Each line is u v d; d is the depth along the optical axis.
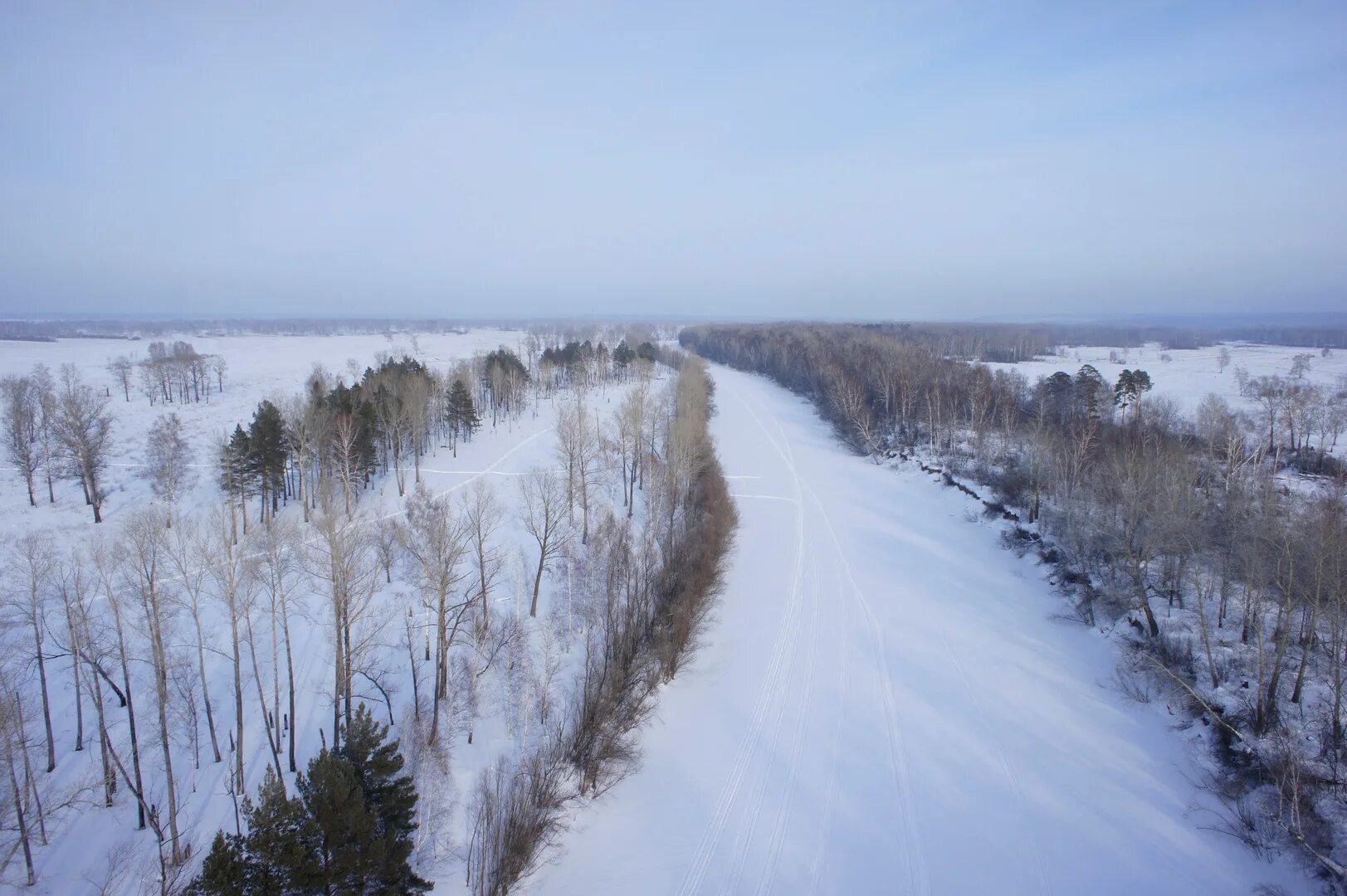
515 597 49.44
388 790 25.00
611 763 36.34
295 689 39.44
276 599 43.84
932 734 39.81
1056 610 51.66
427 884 25.47
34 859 28.53
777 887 30.20
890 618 52.81
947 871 30.88
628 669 41.00
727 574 59.31
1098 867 30.78
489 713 38.56
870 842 32.53
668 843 32.53
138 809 31.05
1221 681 38.09
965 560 62.09
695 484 70.50
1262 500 46.50
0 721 26.20
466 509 50.78
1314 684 36.59
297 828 21.34
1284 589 36.25
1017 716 40.91
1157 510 45.75
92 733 35.00
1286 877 29.11
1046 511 61.31
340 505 61.00
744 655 48.19
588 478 70.31
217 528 47.66
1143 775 35.75
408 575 48.00
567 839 32.28
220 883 19.27
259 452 59.03
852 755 38.31
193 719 34.03
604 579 49.03
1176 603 46.38
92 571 46.28
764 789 35.94
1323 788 30.56
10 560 46.56
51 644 39.91
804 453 98.81
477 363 119.19
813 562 62.72
